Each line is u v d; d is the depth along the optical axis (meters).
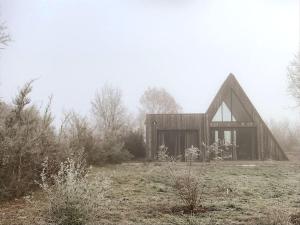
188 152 12.76
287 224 8.86
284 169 24.17
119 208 11.05
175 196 13.00
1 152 12.39
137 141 36.19
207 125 33.62
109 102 46.09
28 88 13.53
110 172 21.36
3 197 12.30
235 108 34.03
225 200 12.27
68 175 8.70
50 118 14.54
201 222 9.34
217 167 25.50
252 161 31.91
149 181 17.36
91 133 25.09
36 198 12.59
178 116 33.78
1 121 13.13
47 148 14.04
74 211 8.14
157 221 9.51
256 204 11.55
